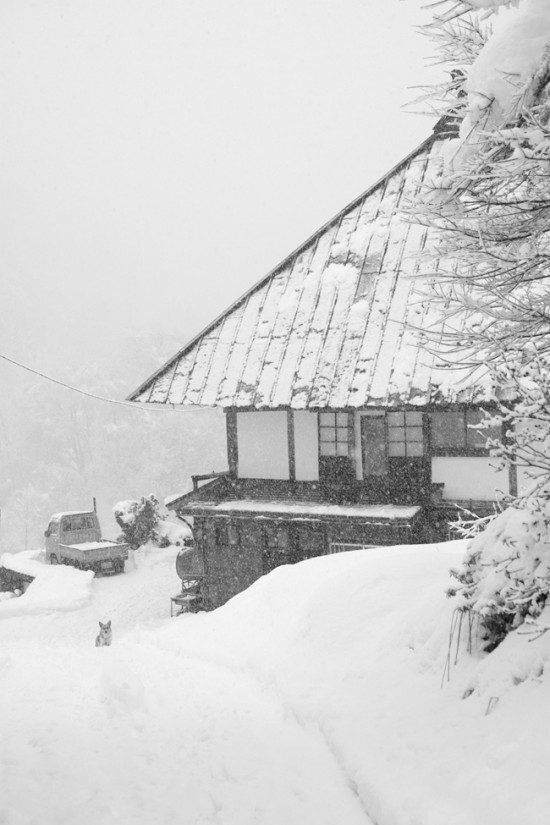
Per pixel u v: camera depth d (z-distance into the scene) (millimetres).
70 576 24219
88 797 5281
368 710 6523
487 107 4883
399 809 4781
